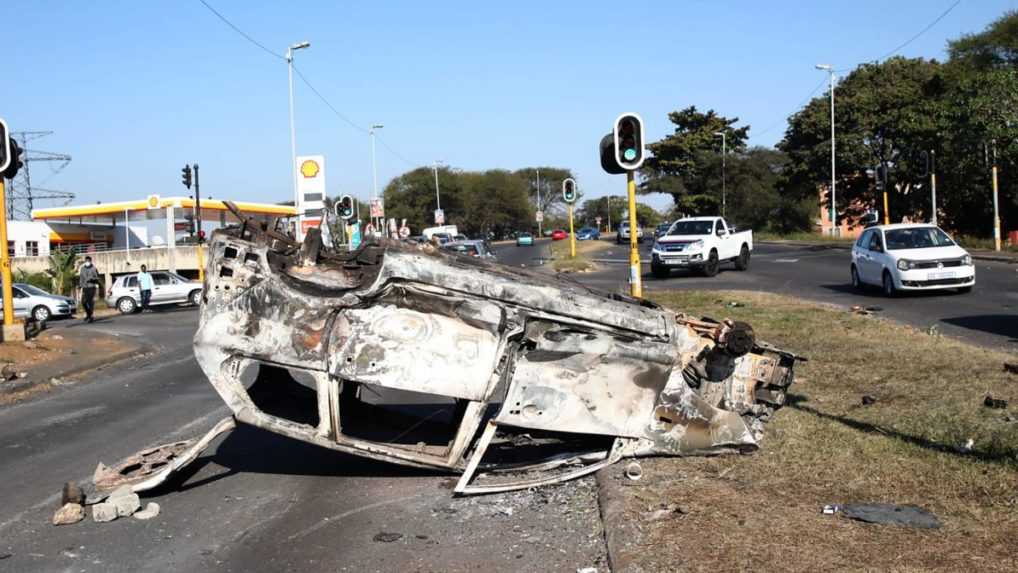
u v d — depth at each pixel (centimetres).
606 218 14812
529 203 12081
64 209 5372
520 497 643
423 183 10775
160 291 3319
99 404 1118
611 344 656
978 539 480
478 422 652
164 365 1517
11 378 1303
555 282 711
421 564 519
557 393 654
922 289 1956
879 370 991
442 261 655
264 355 644
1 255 1702
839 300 1959
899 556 460
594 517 587
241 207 5231
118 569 523
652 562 470
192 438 876
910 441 685
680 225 3075
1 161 1639
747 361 730
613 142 1234
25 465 790
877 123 5447
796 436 718
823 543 484
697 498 577
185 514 629
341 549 550
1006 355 1063
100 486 670
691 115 8338
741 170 7706
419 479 698
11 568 527
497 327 640
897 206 5372
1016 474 585
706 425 671
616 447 671
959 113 3897
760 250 4869
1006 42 4766
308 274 727
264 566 525
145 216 5903
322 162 3409
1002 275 2403
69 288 4250
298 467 748
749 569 452
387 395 1045
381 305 644
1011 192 4009
